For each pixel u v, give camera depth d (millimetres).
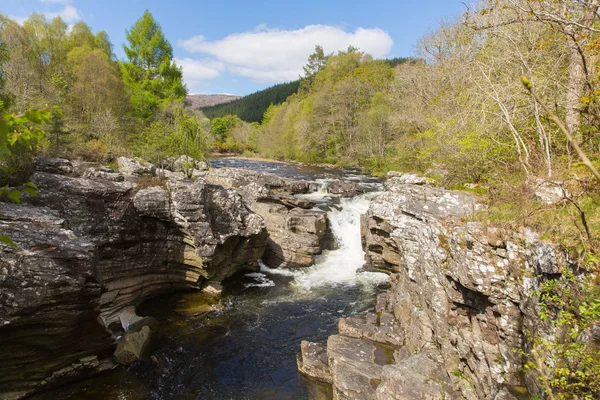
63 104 29453
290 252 19234
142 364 11016
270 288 16906
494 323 7348
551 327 5777
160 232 14844
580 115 8711
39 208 11398
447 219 10211
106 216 13094
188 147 24609
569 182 7562
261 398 9805
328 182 31141
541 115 10047
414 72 32719
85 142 27391
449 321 8648
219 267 16344
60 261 8930
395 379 8047
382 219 16391
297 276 18375
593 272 5082
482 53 14633
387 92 48812
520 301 6719
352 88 52500
